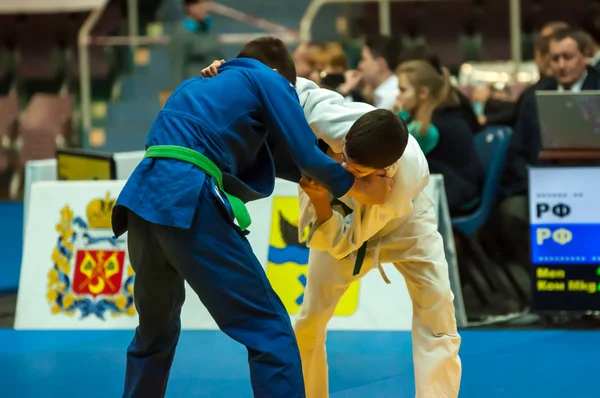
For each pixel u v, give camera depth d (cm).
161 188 483
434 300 543
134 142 1928
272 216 925
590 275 895
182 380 741
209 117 490
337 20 2002
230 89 497
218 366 787
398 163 512
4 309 1078
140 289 516
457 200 980
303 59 1080
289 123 486
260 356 484
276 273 916
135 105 1944
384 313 904
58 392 711
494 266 1076
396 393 691
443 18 2102
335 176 485
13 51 2311
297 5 2291
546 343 854
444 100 986
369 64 1136
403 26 2102
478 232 1070
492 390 700
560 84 1041
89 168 991
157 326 527
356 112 520
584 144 887
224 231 485
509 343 856
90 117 1939
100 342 882
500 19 2095
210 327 932
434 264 545
